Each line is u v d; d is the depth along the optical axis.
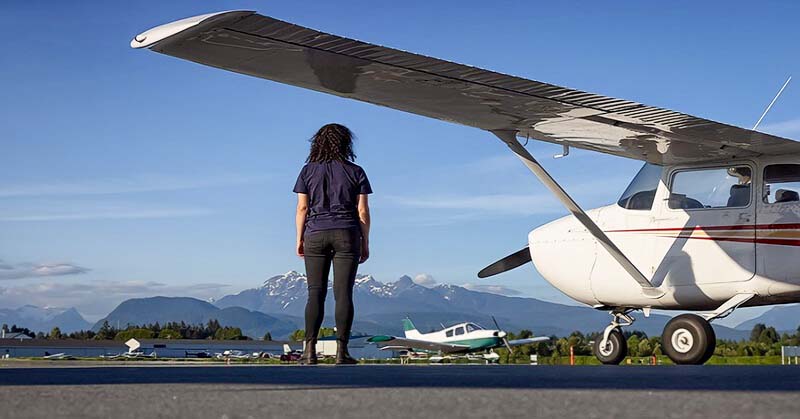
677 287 7.80
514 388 3.07
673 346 7.48
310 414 2.21
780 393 2.77
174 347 104.19
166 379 3.83
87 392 2.93
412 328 63.69
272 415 2.19
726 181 7.73
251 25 4.70
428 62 5.39
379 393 2.84
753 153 7.54
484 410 2.27
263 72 5.48
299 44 5.01
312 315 5.61
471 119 6.82
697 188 7.86
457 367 5.86
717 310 7.48
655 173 8.13
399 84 5.86
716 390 2.92
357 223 5.56
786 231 7.35
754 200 7.54
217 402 2.54
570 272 8.53
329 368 5.16
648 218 8.03
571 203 7.55
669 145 7.42
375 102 6.32
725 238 7.61
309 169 5.57
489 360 53.97
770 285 7.38
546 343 56.19
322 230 5.51
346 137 5.62
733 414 2.12
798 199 7.37
